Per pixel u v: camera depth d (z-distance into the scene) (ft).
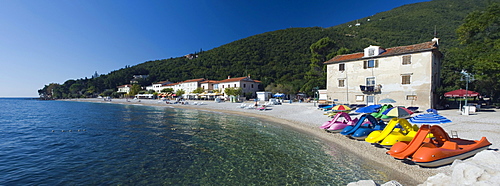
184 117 91.81
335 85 107.76
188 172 30.09
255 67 308.19
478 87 106.01
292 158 34.86
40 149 42.37
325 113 82.69
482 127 46.26
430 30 302.04
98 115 104.58
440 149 26.66
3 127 69.82
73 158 36.60
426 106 81.87
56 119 90.79
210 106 143.64
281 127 63.00
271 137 50.11
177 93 256.73
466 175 18.67
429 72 81.56
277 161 33.68
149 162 34.22
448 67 119.14
